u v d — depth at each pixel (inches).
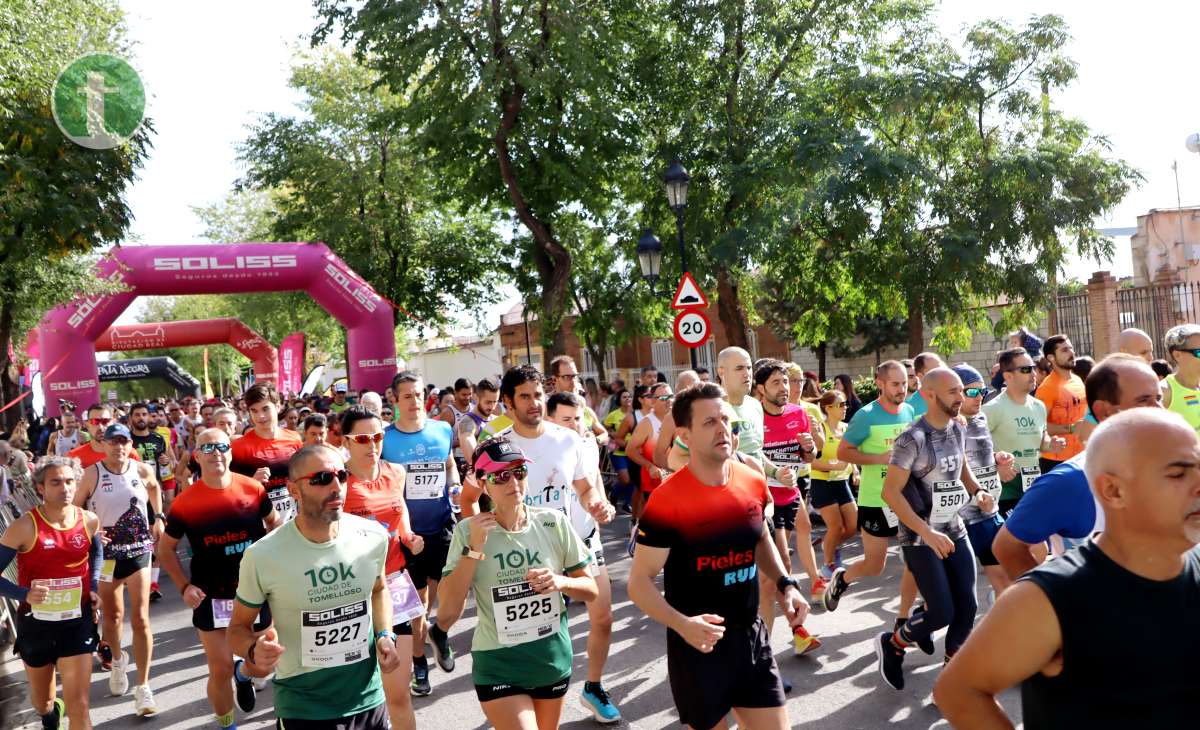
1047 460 292.5
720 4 745.6
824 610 280.4
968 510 210.8
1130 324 680.4
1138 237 766.5
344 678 142.9
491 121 720.3
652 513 141.5
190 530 207.5
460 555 149.9
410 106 800.3
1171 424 73.9
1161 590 73.6
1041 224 716.7
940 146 762.8
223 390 2630.4
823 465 307.6
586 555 158.7
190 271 764.6
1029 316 789.2
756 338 1460.4
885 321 1272.1
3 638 171.8
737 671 140.4
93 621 213.0
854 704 202.2
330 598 141.8
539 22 743.7
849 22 773.9
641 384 442.3
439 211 1198.9
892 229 744.3
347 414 206.5
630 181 866.8
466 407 387.9
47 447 607.2
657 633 271.4
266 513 218.7
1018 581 76.7
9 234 446.3
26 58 424.2
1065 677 74.3
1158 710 72.3
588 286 1108.5
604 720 203.2
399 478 212.1
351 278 833.5
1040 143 734.5
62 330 709.3
